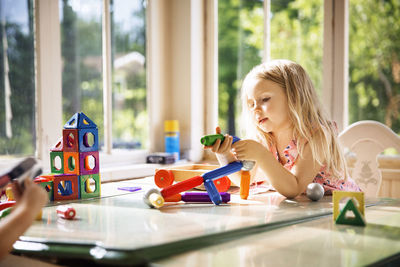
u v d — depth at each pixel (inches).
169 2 72.9
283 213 32.1
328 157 43.3
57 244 23.7
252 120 48.6
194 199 37.4
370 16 62.2
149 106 71.8
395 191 62.3
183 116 72.9
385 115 62.6
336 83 63.0
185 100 72.3
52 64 57.0
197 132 72.8
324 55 63.6
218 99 73.4
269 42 67.7
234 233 26.3
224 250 23.7
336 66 62.8
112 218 30.7
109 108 65.3
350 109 63.4
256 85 43.9
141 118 70.6
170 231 26.1
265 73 44.1
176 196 37.2
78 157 39.5
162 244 22.8
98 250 22.5
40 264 24.6
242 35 70.1
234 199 39.3
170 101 74.5
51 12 56.6
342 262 21.6
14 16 53.1
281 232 27.5
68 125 40.6
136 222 29.2
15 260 25.2
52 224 28.8
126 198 39.5
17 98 53.8
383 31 61.9
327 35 63.1
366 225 29.1
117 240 23.8
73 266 24.4
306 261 21.7
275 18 66.9
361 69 62.9
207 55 73.4
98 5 63.2
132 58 68.8
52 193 38.4
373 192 56.1
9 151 53.2
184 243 23.7
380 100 62.8
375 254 22.8
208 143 38.2
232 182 45.6
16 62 53.6
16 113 53.7
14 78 53.4
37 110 56.0
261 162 39.6
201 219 30.0
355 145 56.9
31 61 55.3
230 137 38.9
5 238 22.8
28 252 24.0
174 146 70.2
